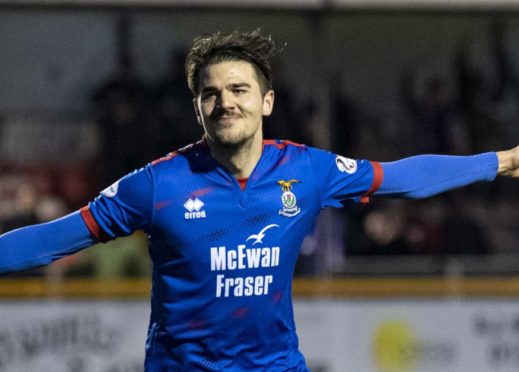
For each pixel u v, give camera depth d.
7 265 7.44
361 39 19.16
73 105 18.73
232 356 7.75
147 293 18.58
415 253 19.03
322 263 18.73
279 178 7.78
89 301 18.45
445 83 19.36
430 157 8.21
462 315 18.84
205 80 7.51
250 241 7.65
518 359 18.83
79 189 18.73
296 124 19.03
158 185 7.59
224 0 18.83
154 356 7.88
